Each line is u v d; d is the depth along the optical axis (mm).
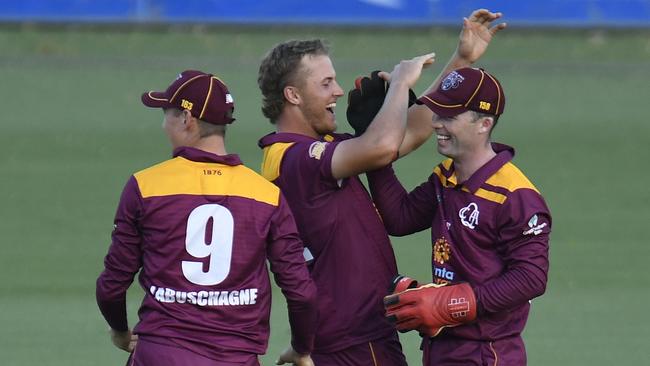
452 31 85125
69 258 41031
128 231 19484
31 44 81375
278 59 21359
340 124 59531
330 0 85625
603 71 77812
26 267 39875
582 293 37500
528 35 85875
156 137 60531
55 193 49656
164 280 19281
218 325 19281
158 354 19109
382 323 21125
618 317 34906
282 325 33938
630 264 40844
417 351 31594
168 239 19266
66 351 31281
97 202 48562
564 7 86188
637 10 86438
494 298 19578
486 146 20297
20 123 62844
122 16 85500
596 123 64750
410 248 42000
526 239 19688
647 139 61250
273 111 21672
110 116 64812
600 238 44188
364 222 21031
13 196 49156
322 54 21391
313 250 20984
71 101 67938
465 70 20312
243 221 19406
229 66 76438
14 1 84688
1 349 31328
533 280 19516
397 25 85312
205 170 19594
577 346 32000
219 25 85625
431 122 21719
